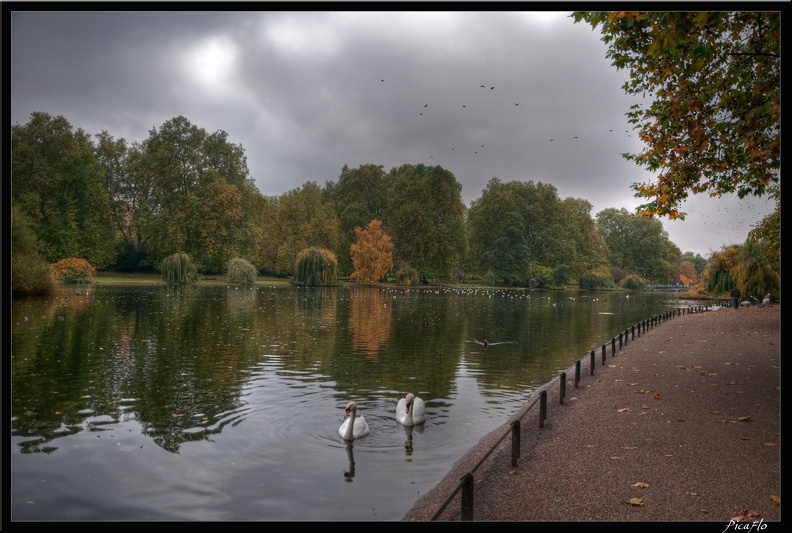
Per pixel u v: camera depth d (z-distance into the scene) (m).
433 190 101.44
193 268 75.06
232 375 17.23
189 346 22.86
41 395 14.35
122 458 9.91
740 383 14.57
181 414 12.77
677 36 10.37
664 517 6.81
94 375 16.89
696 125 13.94
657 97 15.39
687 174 14.80
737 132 13.84
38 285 45.19
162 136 85.06
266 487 8.70
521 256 105.31
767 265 50.44
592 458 9.00
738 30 13.19
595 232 127.62
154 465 9.59
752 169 14.02
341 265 105.12
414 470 9.47
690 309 49.34
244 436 11.23
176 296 52.88
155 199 85.62
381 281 103.81
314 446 10.70
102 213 79.00
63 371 17.39
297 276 82.38
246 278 78.62
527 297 75.88
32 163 69.44
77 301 43.16
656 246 134.75
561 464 8.80
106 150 89.38
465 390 15.88
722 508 7.01
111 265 87.81
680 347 22.55
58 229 71.81
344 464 9.74
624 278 128.62
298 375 17.47
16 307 36.50
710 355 19.97
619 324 37.75
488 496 7.70
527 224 113.50
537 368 19.47
